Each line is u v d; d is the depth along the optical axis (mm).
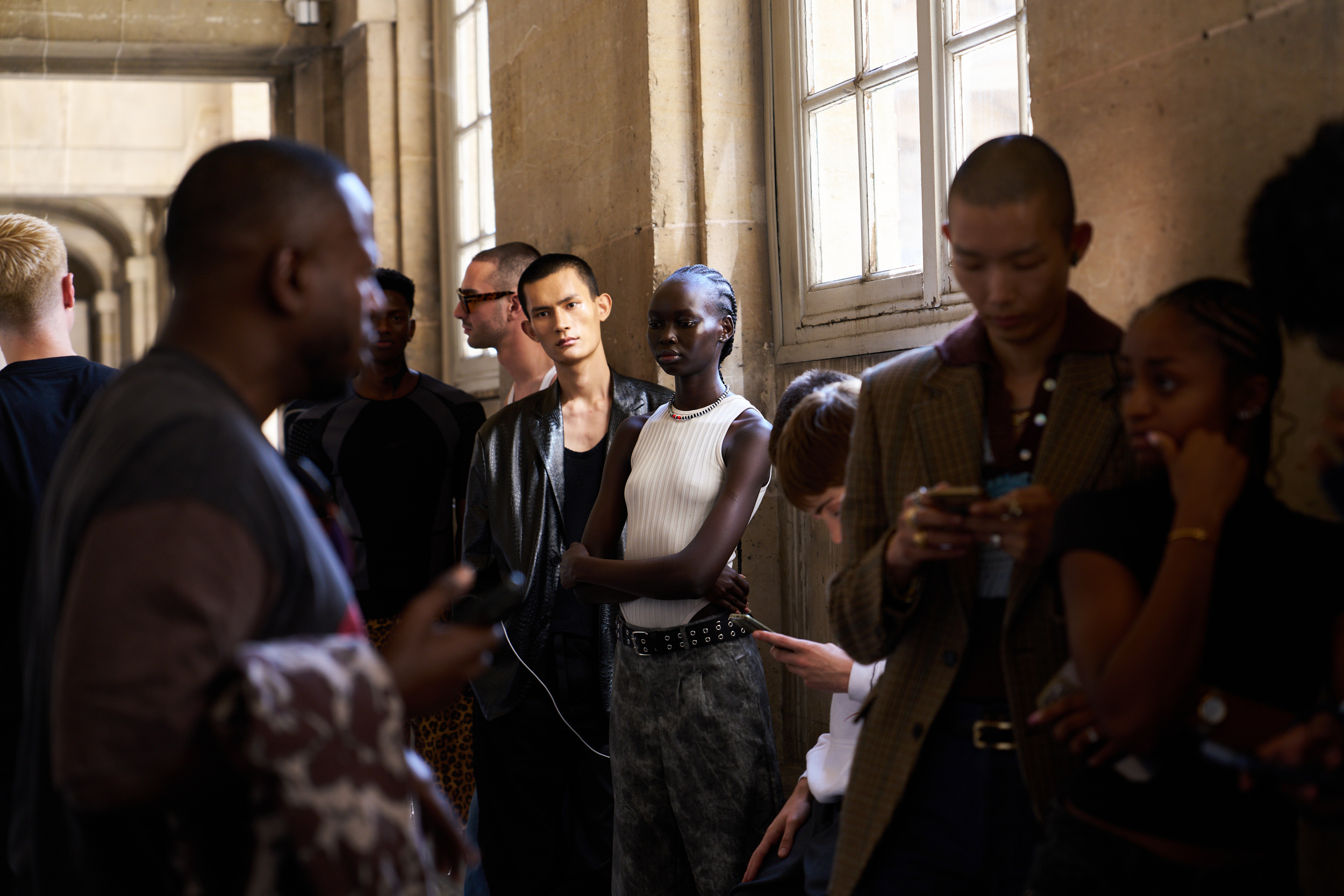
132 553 999
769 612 3012
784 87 3000
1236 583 1161
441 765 3330
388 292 3428
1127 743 1126
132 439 1062
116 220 13289
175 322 1196
